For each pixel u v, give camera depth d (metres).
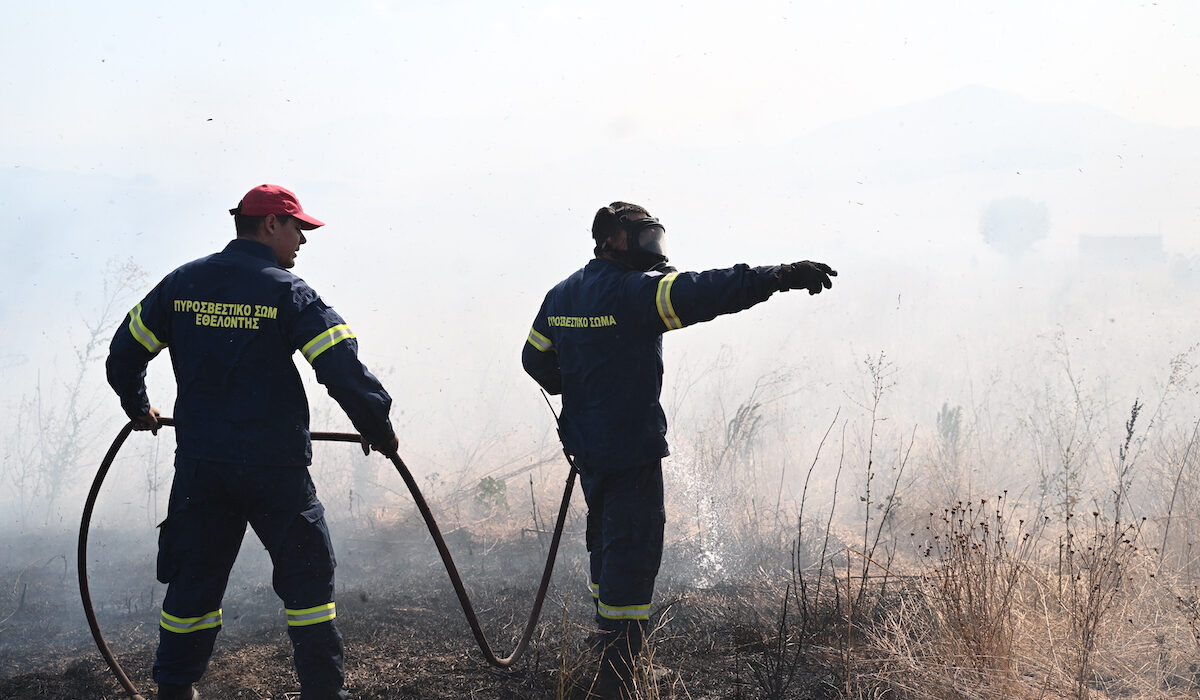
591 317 3.48
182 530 3.15
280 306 3.11
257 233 3.29
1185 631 3.73
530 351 3.88
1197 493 5.16
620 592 3.46
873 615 4.11
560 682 3.42
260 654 4.09
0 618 4.91
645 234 3.57
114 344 3.23
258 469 3.09
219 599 3.26
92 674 3.93
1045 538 5.31
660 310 3.33
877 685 3.42
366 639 4.30
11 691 3.75
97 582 5.58
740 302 3.23
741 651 3.92
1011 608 3.72
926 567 4.89
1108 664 3.52
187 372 3.13
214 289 3.14
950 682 3.24
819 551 5.60
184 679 3.20
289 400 3.16
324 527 3.25
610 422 3.46
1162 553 4.53
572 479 4.08
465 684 3.67
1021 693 3.23
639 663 3.42
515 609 4.74
